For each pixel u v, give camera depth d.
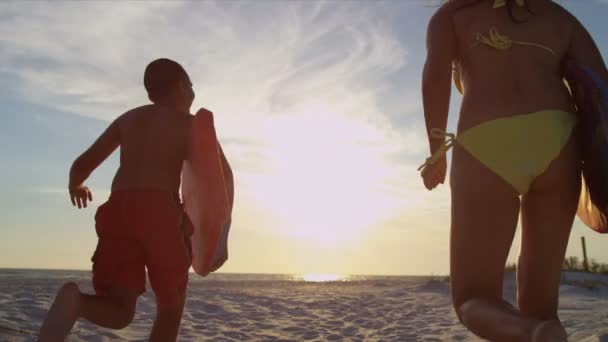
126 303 2.63
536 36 2.28
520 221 2.23
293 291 14.03
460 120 2.21
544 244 2.13
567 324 5.76
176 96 3.10
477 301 1.92
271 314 7.77
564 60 2.33
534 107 2.11
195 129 2.91
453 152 2.18
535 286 2.17
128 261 2.70
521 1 2.32
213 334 5.64
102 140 3.02
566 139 2.10
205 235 2.86
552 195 2.10
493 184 2.05
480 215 2.05
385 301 10.62
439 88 2.32
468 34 2.34
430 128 2.30
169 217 2.75
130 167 2.84
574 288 11.91
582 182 2.27
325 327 6.53
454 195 2.12
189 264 2.79
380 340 5.48
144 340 4.93
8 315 5.41
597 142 2.05
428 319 7.39
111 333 5.16
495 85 2.19
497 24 2.30
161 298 2.71
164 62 3.12
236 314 7.54
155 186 2.78
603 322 5.62
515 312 1.77
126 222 2.71
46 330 2.24
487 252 2.03
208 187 2.85
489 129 2.10
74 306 2.35
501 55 2.24
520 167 2.03
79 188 3.01
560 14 2.37
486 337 1.82
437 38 2.38
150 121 2.95
